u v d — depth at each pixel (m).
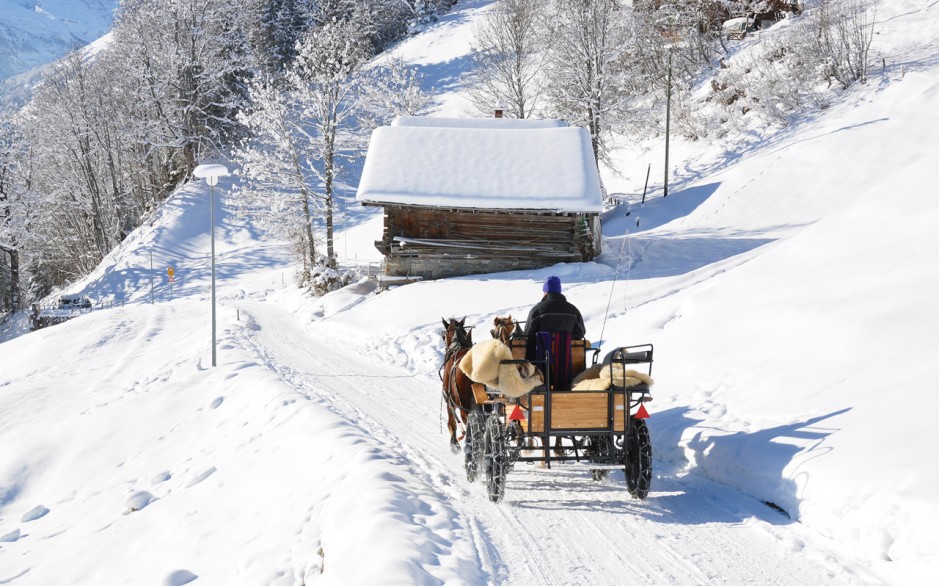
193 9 75.00
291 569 7.51
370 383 18.25
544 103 56.53
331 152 45.75
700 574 6.35
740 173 44.44
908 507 6.17
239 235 67.00
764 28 62.38
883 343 10.04
